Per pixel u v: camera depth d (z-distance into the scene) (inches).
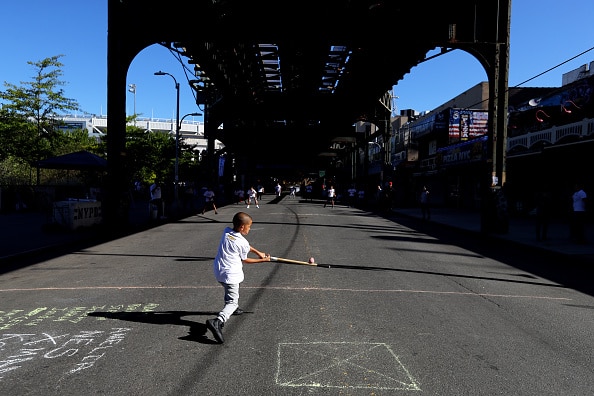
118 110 647.1
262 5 673.6
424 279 344.5
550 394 152.6
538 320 240.4
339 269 377.4
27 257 436.1
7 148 1206.3
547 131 779.4
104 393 149.9
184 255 452.1
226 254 210.2
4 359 179.3
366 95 1153.4
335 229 713.0
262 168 2982.3
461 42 649.6
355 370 169.9
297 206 1497.3
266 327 220.8
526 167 936.3
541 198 565.6
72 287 307.3
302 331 215.0
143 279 333.4
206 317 237.0
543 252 487.8
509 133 959.6
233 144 1861.5
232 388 154.0
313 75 1088.2
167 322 227.8
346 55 949.2
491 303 275.7
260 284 317.4
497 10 649.6
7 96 1224.2
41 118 1269.7
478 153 992.2
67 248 503.8
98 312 245.6
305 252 466.6
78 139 1841.8
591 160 761.0
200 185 1850.4
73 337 205.2
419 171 1473.9
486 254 486.6
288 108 1366.9
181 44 741.3
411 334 212.7
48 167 845.8
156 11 661.3
